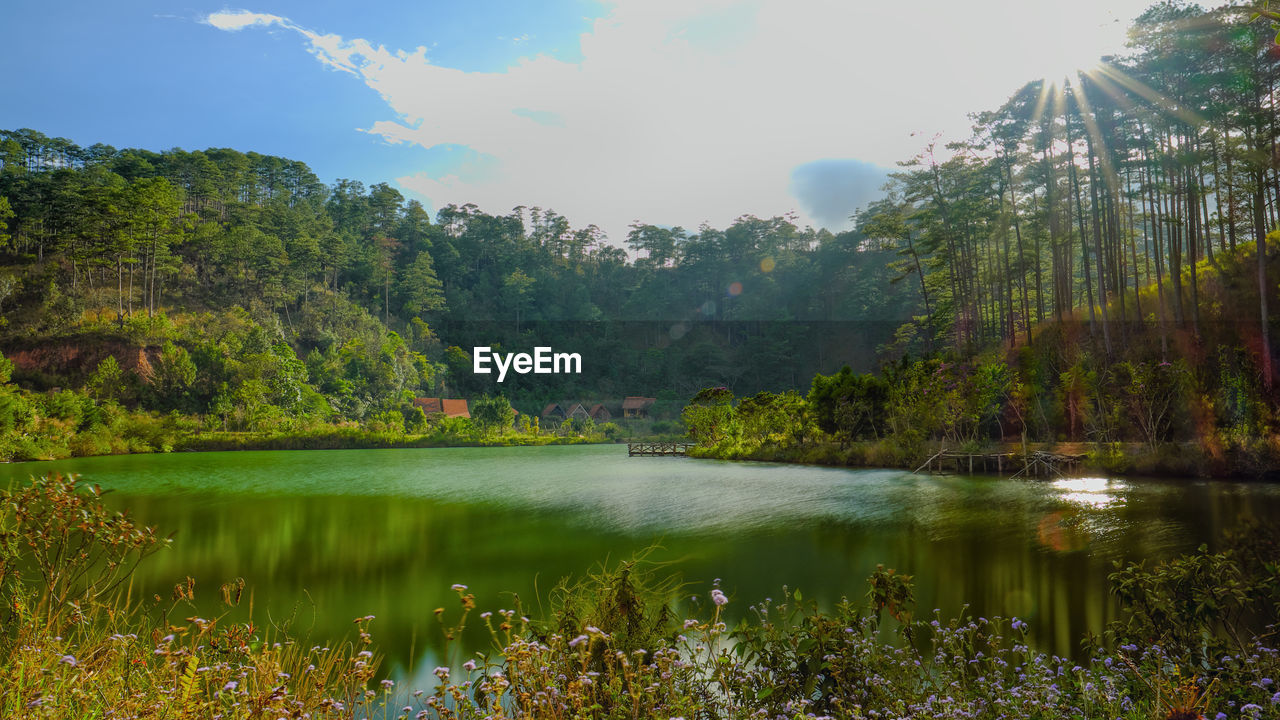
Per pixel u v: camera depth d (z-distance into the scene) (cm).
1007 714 344
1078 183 4328
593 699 319
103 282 8862
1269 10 295
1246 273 3269
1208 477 2125
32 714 264
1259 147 2894
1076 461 2436
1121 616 727
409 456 5172
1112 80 3522
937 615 743
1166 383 2480
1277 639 478
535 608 812
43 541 388
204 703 273
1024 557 1079
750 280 14675
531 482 2819
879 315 11138
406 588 939
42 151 11675
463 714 305
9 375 5525
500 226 16438
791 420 4097
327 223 13000
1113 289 4028
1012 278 5078
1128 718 319
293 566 1100
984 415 3259
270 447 6044
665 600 424
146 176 11550
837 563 1059
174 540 1371
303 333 9900
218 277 10162
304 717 290
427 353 11831
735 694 353
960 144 4650
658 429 9344
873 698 358
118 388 6206
